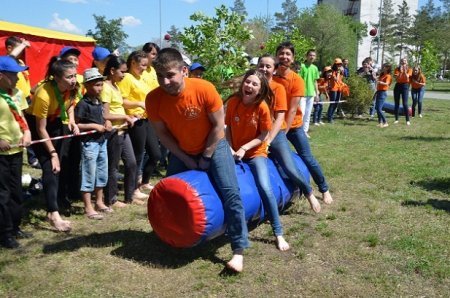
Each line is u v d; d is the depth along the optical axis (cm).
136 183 645
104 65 597
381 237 502
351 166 834
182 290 388
